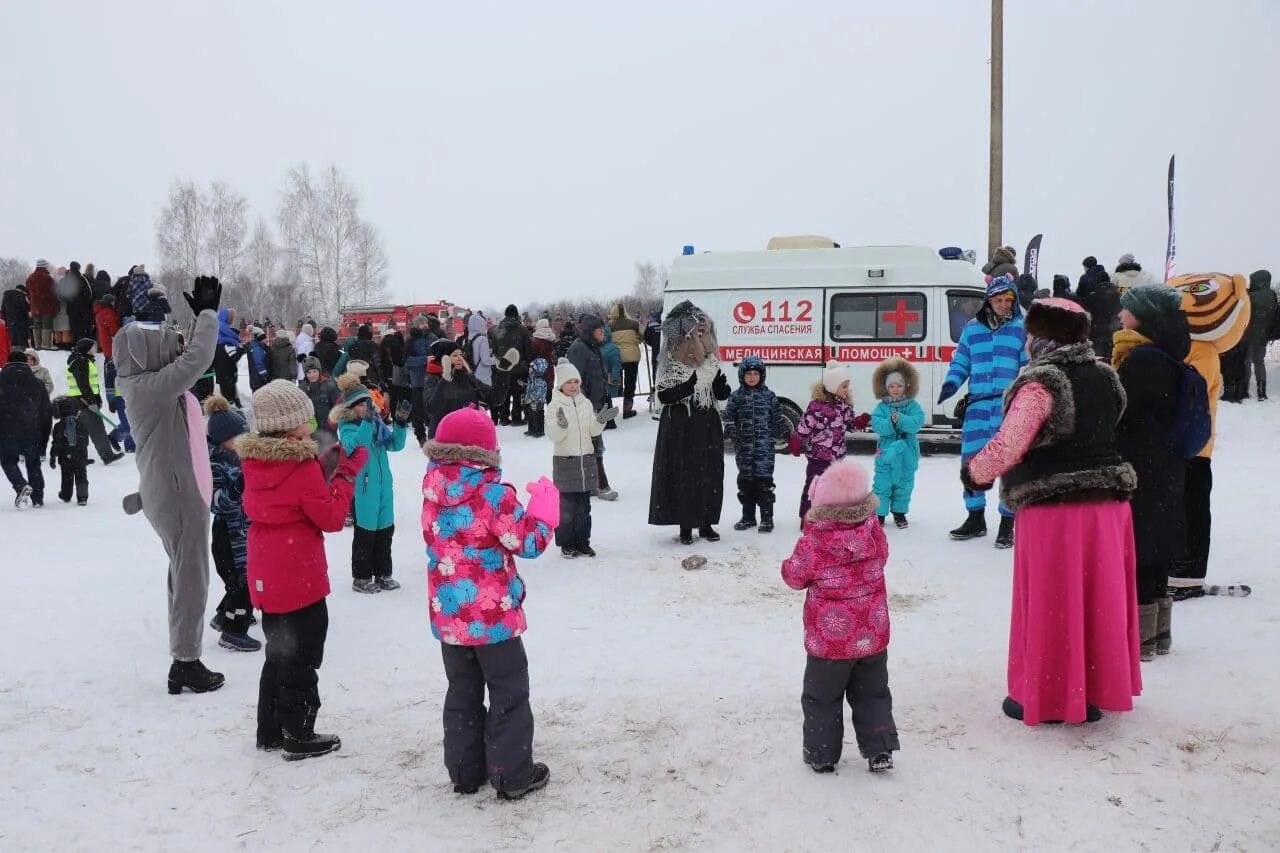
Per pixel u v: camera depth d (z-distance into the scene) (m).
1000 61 18.23
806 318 13.65
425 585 7.60
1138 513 4.99
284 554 4.35
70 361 14.65
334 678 5.50
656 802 3.91
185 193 55.56
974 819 3.65
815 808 3.79
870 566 3.99
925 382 13.22
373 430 7.30
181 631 5.25
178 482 5.19
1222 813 3.61
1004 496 4.42
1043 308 4.41
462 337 17.78
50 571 8.32
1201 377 5.00
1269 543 7.54
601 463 10.92
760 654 5.68
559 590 7.25
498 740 3.96
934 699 4.80
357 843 3.69
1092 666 4.28
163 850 3.67
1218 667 4.97
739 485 9.09
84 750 4.57
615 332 17.03
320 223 55.19
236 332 16.98
